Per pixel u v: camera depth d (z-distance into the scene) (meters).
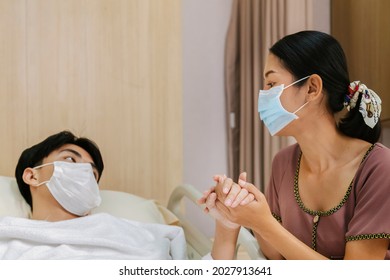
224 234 1.38
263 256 1.46
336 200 1.25
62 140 1.87
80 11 2.30
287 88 1.28
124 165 2.35
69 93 2.28
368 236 1.15
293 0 2.46
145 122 2.38
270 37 2.54
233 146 2.82
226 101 2.87
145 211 2.07
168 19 2.42
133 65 2.37
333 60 1.26
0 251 1.65
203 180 2.83
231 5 2.89
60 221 1.76
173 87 2.42
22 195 1.89
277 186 1.44
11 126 2.21
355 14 2.55
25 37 2.23
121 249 1.68
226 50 2.85
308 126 1.29
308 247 1.21
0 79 2.20
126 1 2.37
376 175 1.19
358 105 1.27
